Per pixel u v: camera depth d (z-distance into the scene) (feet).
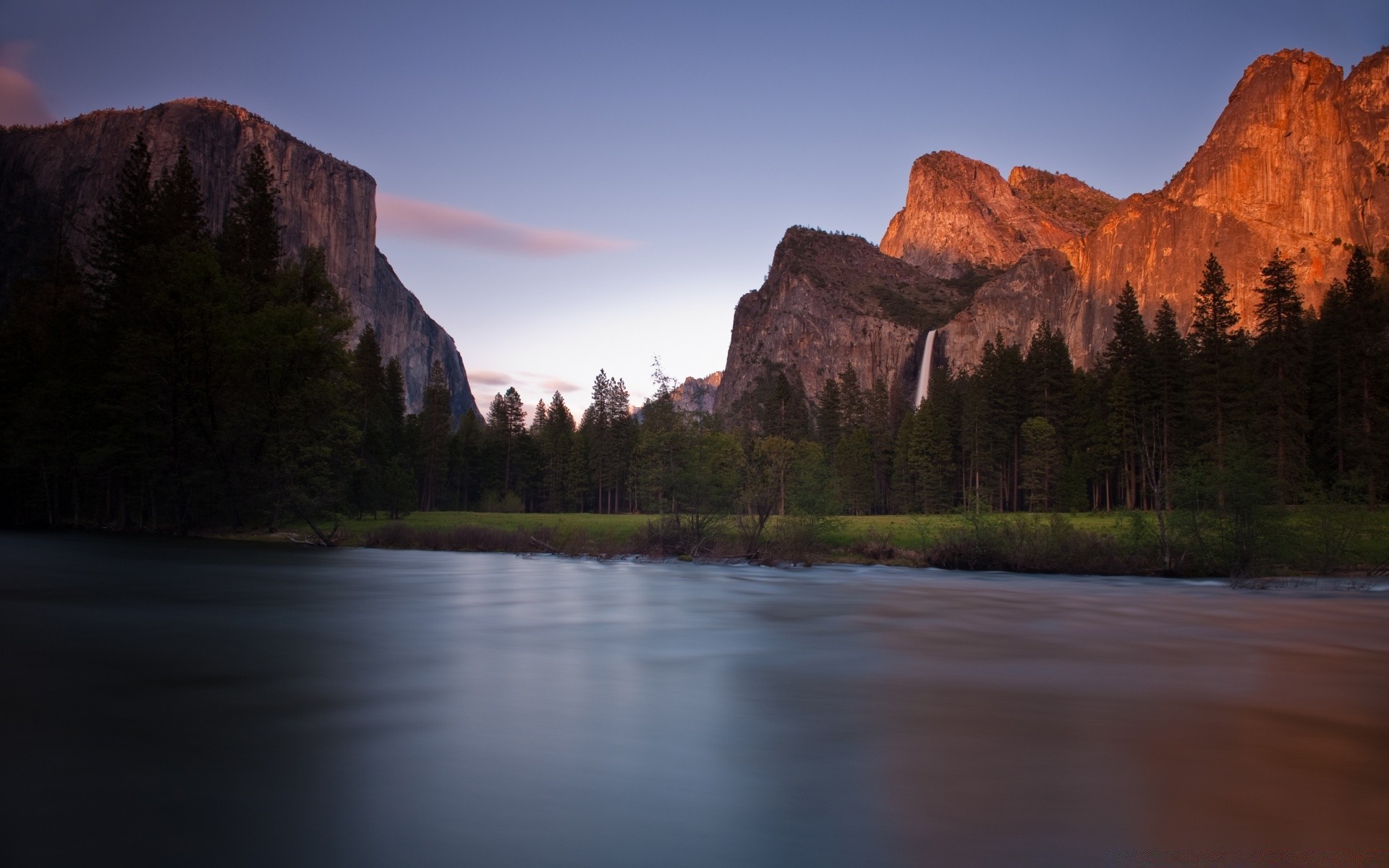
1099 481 282.15
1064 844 19.77
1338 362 212.02
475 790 23.16
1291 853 19.51
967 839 20.03
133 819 20.22
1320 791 24.07
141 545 132.67
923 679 40.47
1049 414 300.81
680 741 28.63
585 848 19.10
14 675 37.37
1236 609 74.74
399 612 63.72
